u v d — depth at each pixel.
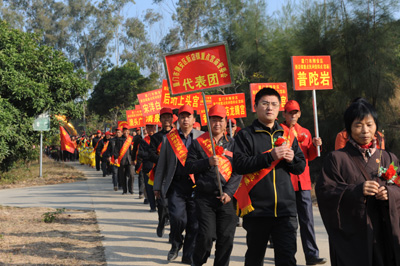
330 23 17.56
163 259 5.91
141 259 5.92
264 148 3.97
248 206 3.88
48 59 20.27
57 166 28.67
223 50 5.11
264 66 25.48
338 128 17.27
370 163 3.29
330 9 17.61
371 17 16.39
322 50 17.58
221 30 28.77
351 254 3.15
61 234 7.55
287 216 3.88
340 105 16.70
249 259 4.01
